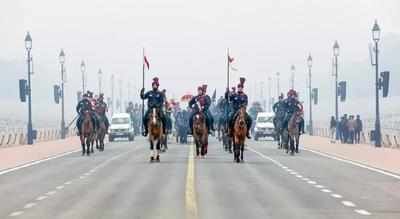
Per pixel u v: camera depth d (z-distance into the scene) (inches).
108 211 863.7
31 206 912.9
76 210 874.1
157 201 951.0
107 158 1815.9
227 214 837.8
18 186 1151.0
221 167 1505.9
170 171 1411.2
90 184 1175.0
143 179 1253.1
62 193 1050.7
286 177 1284.4
